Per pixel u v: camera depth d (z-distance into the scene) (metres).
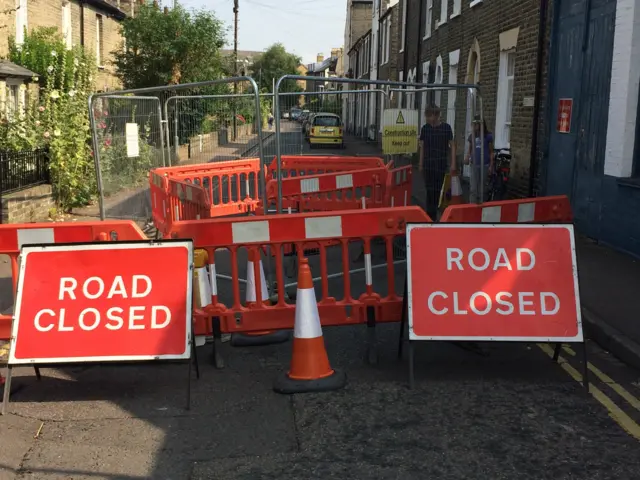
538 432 4.32
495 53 14.66
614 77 9.17
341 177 9.37
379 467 3.90
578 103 10.38
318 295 7.72
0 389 5.10
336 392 4.94
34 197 12.45
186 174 11.12
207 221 5.52
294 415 4.59
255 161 11.71
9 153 11.97
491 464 3.93
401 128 9.74
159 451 4.12
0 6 18.62
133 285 5.02
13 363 4.84
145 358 4.86
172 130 11.78
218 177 11.42
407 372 5.36
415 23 26.20
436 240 5.25
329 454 4.05
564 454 4.05
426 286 5.14
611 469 3.88
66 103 14.02
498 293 5.15
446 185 9.80
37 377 5.24
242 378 5.28
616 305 6.73
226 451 4.11
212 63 26.42
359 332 6.42
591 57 9.95
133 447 4.17
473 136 8.83
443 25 20.53
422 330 5.05
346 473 3.83
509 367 5.48
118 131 10.53
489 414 4.58
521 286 5.17
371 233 5.60
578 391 4.99
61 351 4.88
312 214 5.56
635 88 8.84
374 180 9.52
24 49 19.14
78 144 13.51
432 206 10.02
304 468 3.89
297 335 5.05
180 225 5.52
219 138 11.83
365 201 9.84
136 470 3.89
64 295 5.01
